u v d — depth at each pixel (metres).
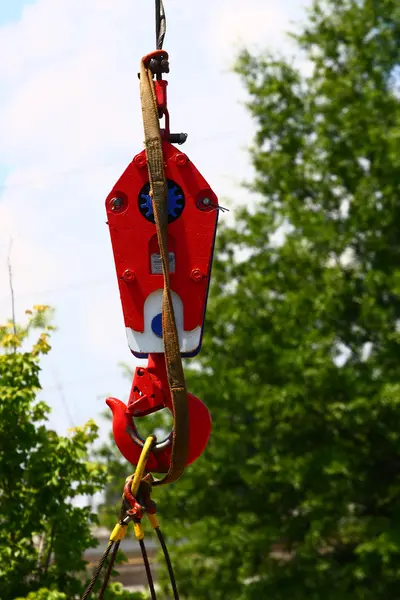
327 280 52.00
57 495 28.89
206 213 11.45
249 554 52.00
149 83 11.09
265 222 56.75
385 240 53.12
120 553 30.58
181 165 11.46
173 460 10.78
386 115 54.94
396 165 51.72
